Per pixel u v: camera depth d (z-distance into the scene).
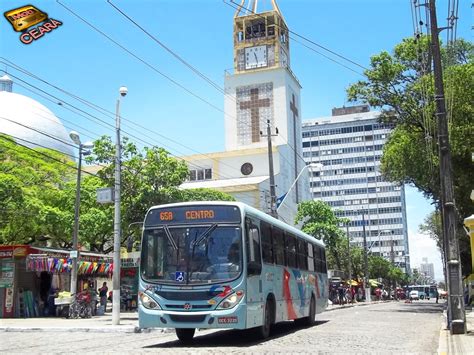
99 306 32.28
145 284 13.77
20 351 13.12
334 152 154.75
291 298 18.23
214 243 13.76
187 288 13.40
